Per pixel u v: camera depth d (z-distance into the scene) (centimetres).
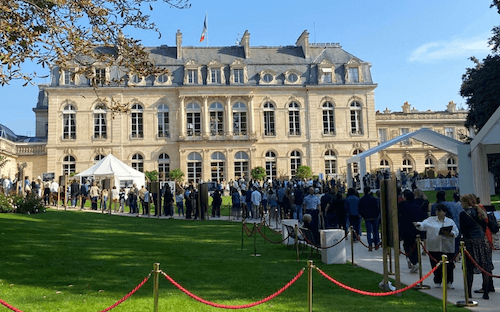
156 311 690
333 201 1734
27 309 812
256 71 5381
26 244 1448
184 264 1255
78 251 1395
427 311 831
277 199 2614
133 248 1501
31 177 5122
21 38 1256
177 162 5166
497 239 1423
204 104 5178
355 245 1638
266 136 5294
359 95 5453
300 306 865
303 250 1495
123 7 1380
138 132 5181
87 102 5100
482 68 3312
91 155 5075
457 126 6444
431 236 1010
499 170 3456
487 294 902
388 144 3297
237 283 1045
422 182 4109
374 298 923
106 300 889
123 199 3269
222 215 3111
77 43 1296
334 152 5388
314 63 5488
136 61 1420
